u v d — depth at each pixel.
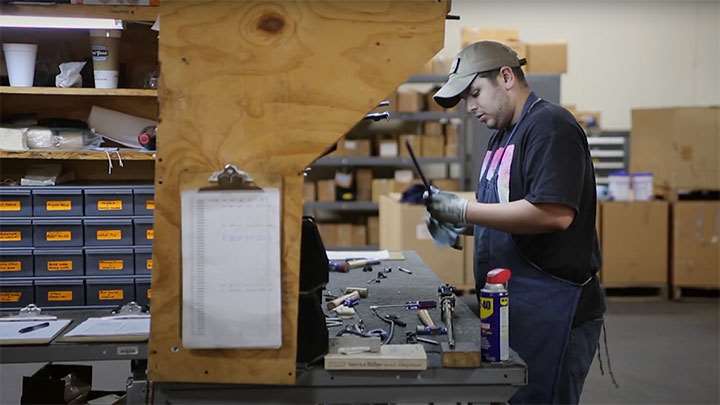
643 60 7.49
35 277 2.21
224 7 1.62
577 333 2.22
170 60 1.63
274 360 1.66
